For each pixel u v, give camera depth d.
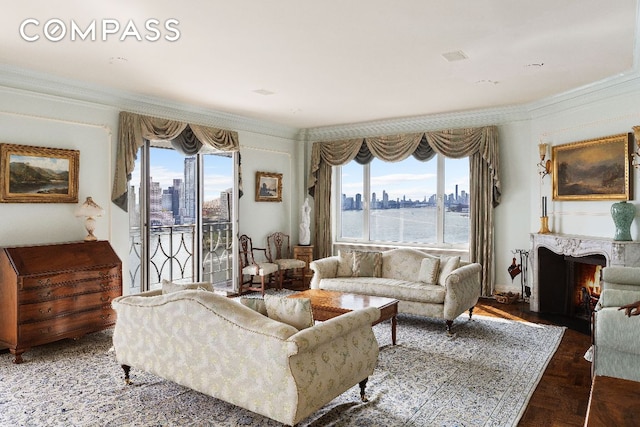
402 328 4.86
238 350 2.53
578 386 3.33
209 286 3.59
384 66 4.28
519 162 6.15
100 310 4.43
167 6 2.98
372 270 5.66
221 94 5.37
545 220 5.61
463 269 4.84
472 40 3.60
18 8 3.00
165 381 3.36
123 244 5.25
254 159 7.11
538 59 4.08
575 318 5.29
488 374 3.53
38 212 4.52
